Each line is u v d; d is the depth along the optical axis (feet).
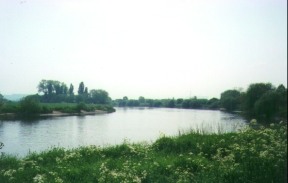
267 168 21.26
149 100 500.33
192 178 23.52
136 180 23.02
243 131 40.22
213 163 27.96
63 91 222.89
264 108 63.82
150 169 26.73
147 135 92.43
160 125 126.72
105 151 38.17
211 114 184.85
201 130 57.00
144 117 187.83
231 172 22.63
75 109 212.23
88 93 291.58
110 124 132.98
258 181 19.79
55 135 90.27
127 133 97.76
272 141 29.22
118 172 26.32
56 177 25.41
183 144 39.58
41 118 156.56
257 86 102.63
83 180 25.41
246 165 23.80
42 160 35.65
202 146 36.88
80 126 121.39
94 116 195.31
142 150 37.14
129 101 513.86
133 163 29.45
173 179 24.31
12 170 28.45
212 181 22.08
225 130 56.95
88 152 37.88
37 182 24.67
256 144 31.94
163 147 39.63
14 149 63.72
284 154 21.21
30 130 101.91
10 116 152.66
